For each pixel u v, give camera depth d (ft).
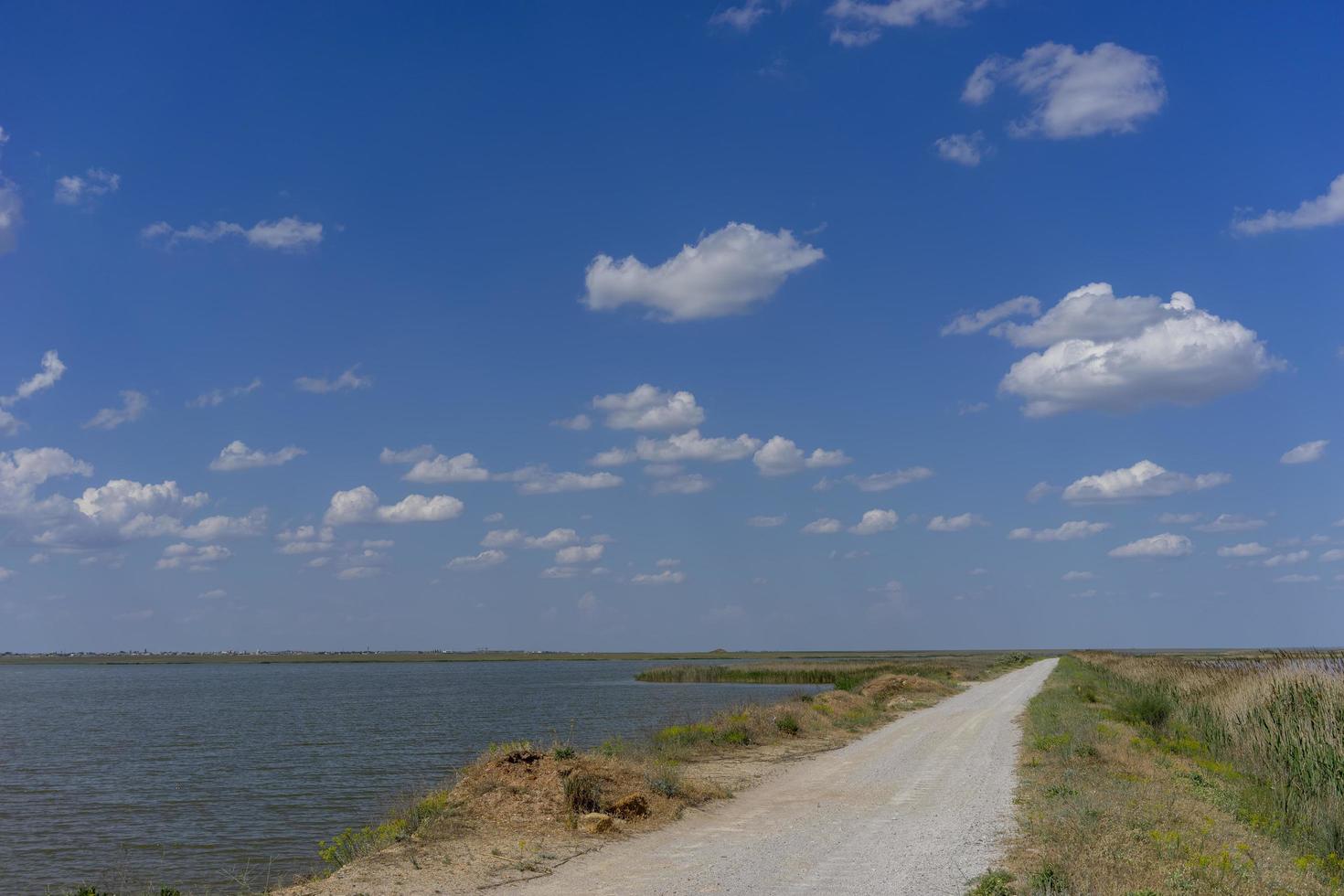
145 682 414.82
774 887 40.16
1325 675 81.92
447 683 361.30
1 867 65.41
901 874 41.65
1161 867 39.22
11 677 485.56
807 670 342.03
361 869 45.34
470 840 50.75
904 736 107.65
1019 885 37.83
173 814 84.69
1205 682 127.95
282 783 101.71
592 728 151.33
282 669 615.57
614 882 42.14
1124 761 73.51
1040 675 253.65
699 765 83.56
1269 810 56.44
